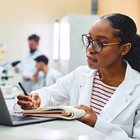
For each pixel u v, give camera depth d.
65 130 0.76
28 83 4.09
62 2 4.39
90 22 3.83
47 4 4.34
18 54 4.20
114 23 1.28
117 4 4.17
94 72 1.47
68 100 1.56
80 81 1.50
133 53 1.43
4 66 4.03
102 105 1.35
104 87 1.40
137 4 4.19
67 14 4.21
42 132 0.73
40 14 4.32
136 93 1.32
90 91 1.42
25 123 0.84
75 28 3.79
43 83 4.09
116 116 1.28
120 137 1.09
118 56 1.34
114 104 1.31
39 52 4.26
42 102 1.34
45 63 4.18
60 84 1.57
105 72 1.39
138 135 1.21
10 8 4.21
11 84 3.39
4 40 4.18
